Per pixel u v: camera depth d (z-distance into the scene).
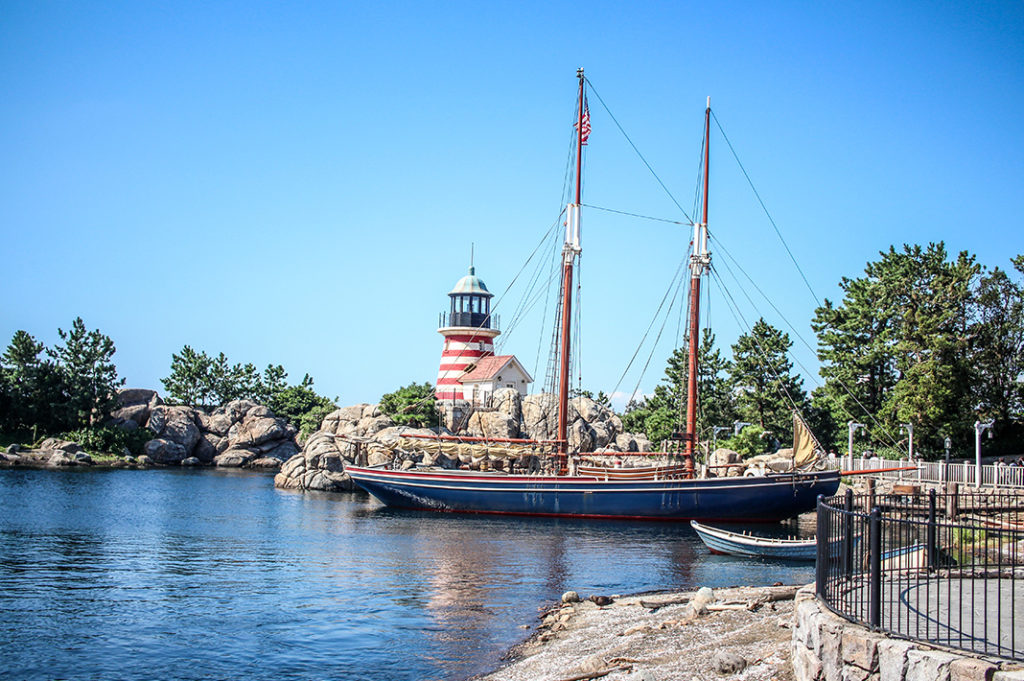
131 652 28.53
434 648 29.06
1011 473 59.50
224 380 170.25
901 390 77.19
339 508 79.69
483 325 126.38
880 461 74.69
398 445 98.31
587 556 51.09
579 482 74.12
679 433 79.81
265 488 99.94
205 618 33.28
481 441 98.88
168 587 39.28
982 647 15.05
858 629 15.68
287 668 26.88
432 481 78.44
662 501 71.81
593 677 22.78
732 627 26.92
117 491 87.62
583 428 106.94
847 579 18.08
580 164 86.56
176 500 81.25
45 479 98.00
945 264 88.12
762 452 100.62
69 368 138.50
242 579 41.66
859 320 91.12
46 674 26.11
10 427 132.50
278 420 149.00
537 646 28.56
